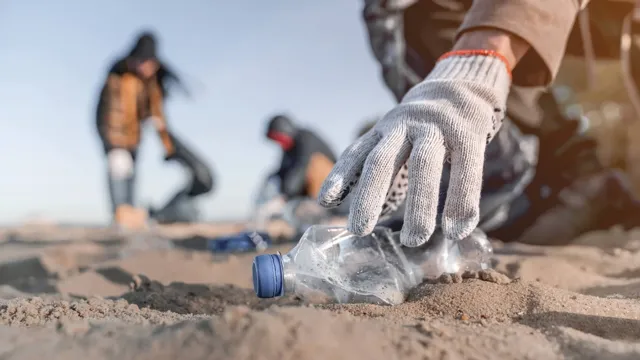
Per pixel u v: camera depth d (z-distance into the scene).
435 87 0.39
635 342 0.30
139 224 1.42
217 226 1.61
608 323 0.32
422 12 0.67
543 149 0.82
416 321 0.31
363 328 0.26
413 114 0.37
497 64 0.41
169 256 0.75
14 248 1.11
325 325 0.25
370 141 0.38
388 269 0.41
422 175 0.35
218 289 0.50
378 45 0.70
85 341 0.26
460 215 0.36
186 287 0.51
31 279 0.71
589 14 0.66
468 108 0.37
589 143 0.84
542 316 0.33
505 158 0.74
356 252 0.41
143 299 0.45
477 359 0.25
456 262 0.44
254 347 0.23
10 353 0.25
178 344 0.24
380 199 0.35
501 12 0.43
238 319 0.25
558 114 0.80
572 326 0.32
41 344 0.26
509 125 0.74
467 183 0.35
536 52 0.43
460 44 0.44
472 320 0.33
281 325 0.24
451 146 0.36
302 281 0.38
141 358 0.23
